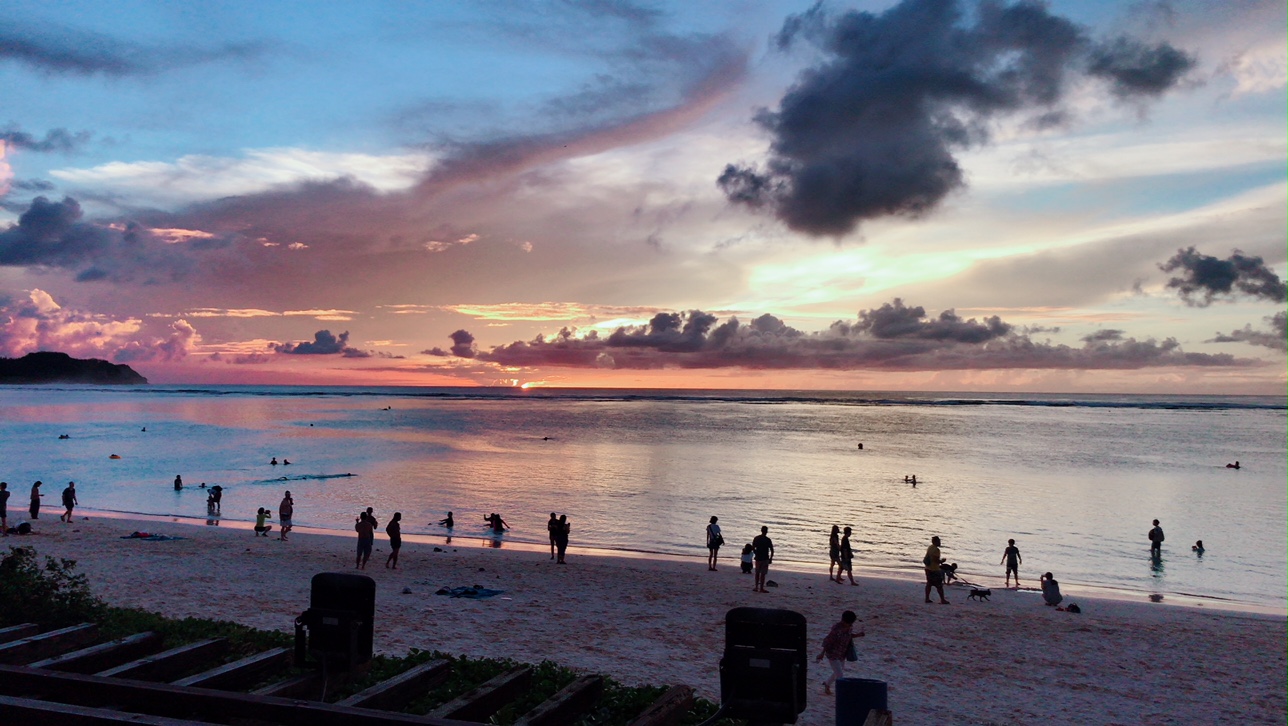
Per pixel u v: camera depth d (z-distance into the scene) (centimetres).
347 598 754
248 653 928
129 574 2023
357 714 598
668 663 1366
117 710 610
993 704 1248
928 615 1897
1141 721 1194
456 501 4500
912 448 9225
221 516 3872
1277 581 2812
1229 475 6525
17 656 848
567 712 782
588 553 2947
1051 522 4131
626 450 8462
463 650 1396
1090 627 1798
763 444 9569
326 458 7106
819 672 1404
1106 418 17912
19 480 5228
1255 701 1302
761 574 2175
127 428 10931
